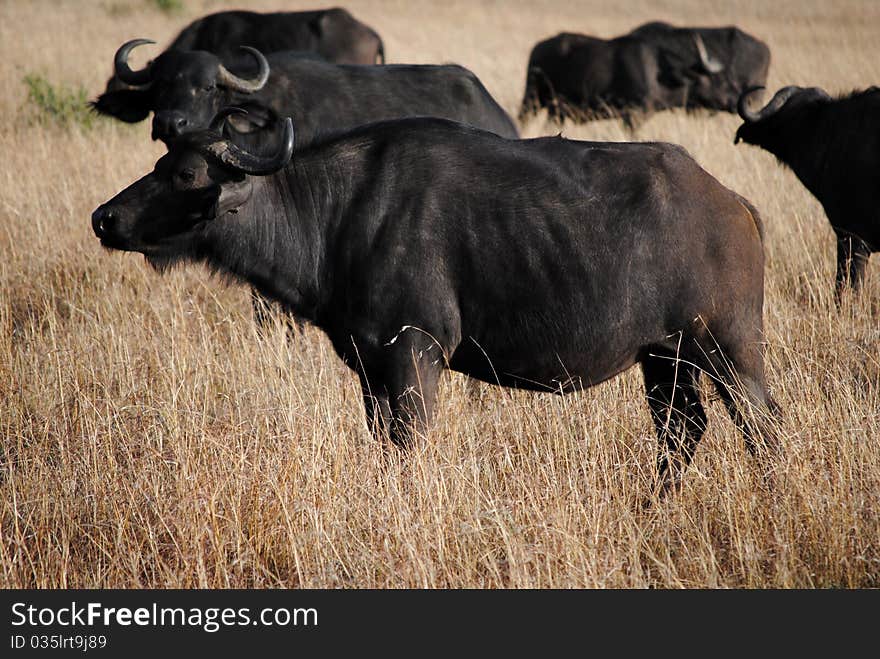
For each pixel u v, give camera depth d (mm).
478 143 17016
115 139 43156
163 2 100750
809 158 28516
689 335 16500
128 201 16703
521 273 16344
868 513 15711
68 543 16375
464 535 15594
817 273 27516
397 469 16438
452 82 29047
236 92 28062
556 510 15836
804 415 17547
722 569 15703
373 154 17312
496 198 16484
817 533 15492
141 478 17500
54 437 19516
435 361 16891
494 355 17016
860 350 21938
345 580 15281
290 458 17031
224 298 27703
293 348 22188
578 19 136250
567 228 16234
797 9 152750
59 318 26016
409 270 16562
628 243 16078
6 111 51594
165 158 16938
